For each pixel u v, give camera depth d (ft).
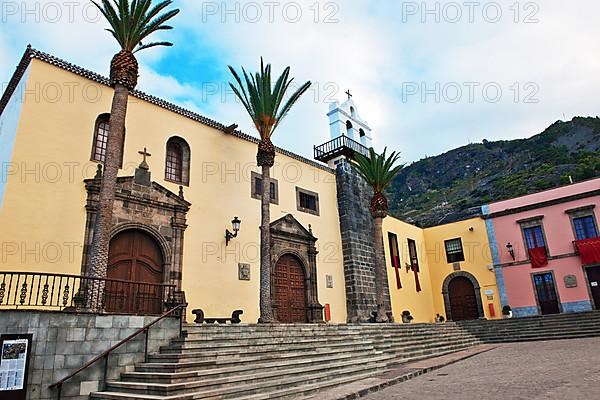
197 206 53.42
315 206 73.26
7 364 26.02
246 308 55.16
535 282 88.38
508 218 94.38
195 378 26.40
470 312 96.37
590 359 34.14
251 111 58.13
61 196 41.11
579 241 84.07
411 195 314.35
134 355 30.99
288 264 64.75
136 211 46.52
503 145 303.89
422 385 28.09
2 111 49.16
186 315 48.19
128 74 41.78
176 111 54.65
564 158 215.51
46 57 43.37
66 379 27.35
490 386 24.80
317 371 32.73
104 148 46.62
